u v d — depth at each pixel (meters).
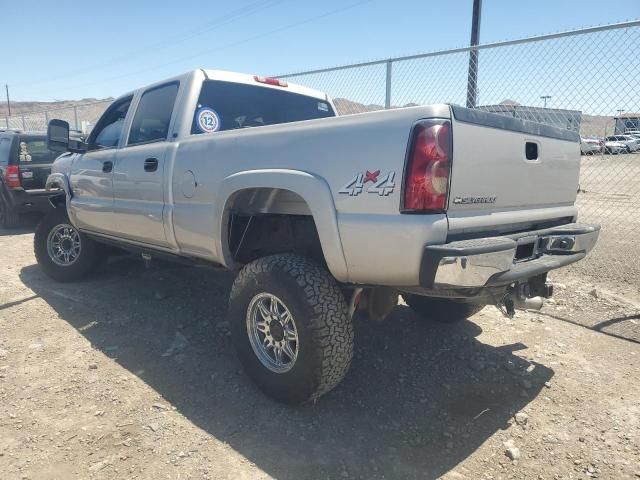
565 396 3.08
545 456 2.53
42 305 4.59
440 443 2.63
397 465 2.45
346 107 6.95
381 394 3.10
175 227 3.64
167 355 3.58
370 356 3.58
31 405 2.94
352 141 2.53
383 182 2.40
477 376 3.34
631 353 3.65
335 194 2.58
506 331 4.07
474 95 5.61
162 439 2.62
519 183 2.82
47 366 3.42
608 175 5.68
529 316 4.37
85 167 4.78
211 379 3.25
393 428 2.75
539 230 3.04
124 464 2.43
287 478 2.34
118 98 4.73
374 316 3.17
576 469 2.43
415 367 3.45
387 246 2.41
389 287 2.75
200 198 3.39
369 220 2.45
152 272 5.56
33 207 8.42
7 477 2.33
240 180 3.02
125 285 5.14
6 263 6.20
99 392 3.08
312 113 4.83
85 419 2.79
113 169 4.30
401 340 3.86
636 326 4.06
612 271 5.51
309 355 2.66
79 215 4.87
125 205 4.14
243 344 3.05
